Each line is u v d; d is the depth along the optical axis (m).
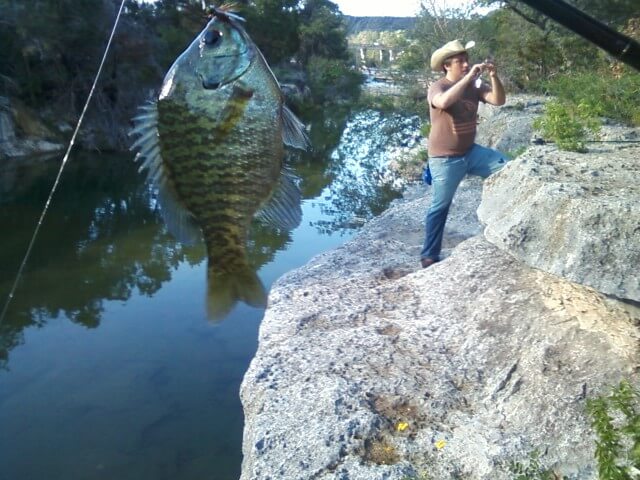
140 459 5.97
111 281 11.10
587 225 4.05
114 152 23.92
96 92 24.56
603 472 3.04
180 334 8.67
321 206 14.05
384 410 4.60
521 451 4.05
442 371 4.93
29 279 11.26
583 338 4.52
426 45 23.75
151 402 6.96
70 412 6.82
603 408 3.29
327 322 6.04
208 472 5.75
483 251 6.23
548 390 4.32
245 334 8.54
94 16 24.06
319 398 4.75
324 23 48.84
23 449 6.20
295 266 10.52
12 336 8.88
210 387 7.24
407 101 25.86
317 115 35.94
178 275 11.34
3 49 23.38
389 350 5.27
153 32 26.06
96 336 8.75
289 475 4.19
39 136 23.23
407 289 6.45
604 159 5.39
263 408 4.86
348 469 4.12
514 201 4.74
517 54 17.86
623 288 3.88
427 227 6.98
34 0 23.59
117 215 15.63
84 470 5.86
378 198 14.28
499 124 12.28
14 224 14.79
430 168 6.74
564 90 11.25
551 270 4.18
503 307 5.21
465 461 4.09
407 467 4.09
